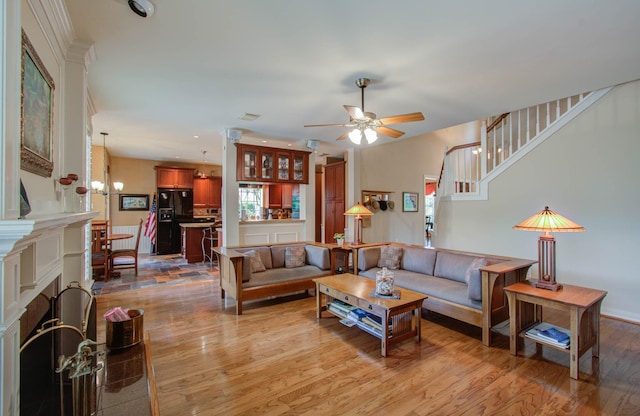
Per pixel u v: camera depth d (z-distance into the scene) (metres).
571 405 2.03
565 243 3.99
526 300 2.64
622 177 3.54
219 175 9.31
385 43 2.38
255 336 3.09
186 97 3.55
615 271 3.60
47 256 1.89
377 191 6.92
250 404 2.05
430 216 10.33
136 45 2.42
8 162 1.19
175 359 2.63
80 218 2.11
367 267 4.36
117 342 2.11
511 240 4.59
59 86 2.30
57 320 1.65
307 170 6.07
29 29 1.66
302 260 4.61
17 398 1.26
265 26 2.16
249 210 8.59
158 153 7.40
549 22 2.10
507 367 2.51
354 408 2.01
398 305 2.74
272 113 4.16
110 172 7.80
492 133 5.29
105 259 5.18
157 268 6.32
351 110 2.76
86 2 1.91
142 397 1.67
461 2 1.89
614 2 1.89
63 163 2.39
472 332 3.22
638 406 2.02
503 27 2.16
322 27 2.17
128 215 8.05
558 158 4.07
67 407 1.80
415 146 7.71
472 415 1.94
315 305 4.05
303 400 2.09
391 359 2.64
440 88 3.28
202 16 2.04
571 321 2.36
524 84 3.18
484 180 4.91
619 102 3.55
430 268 4.00
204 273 5.88
